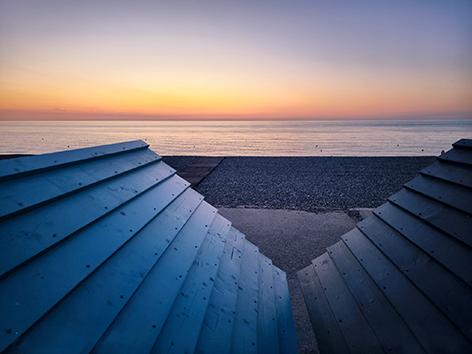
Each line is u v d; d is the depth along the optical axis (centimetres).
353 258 328
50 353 116
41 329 122
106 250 185
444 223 244
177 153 4166
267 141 7300
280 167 1508
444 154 315
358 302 268
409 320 209
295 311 367
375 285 267
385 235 308
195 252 263
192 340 175
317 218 759
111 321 146
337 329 262
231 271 285
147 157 368
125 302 162
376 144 5809
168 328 172
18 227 153
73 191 207
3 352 105
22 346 112
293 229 684
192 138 8688
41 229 162
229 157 1866
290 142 6838
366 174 1288
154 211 272
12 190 169
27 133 11362
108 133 11800
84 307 144
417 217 280
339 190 1030
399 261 262
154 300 181
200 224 323
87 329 135
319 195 973
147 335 154
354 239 353
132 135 10069
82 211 199
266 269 354
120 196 249
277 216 776
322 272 355
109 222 213
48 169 208
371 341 222
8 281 128
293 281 452
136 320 160
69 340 125
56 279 144
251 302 266
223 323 212
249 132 13262
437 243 238
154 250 223
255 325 240
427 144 5697
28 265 141
